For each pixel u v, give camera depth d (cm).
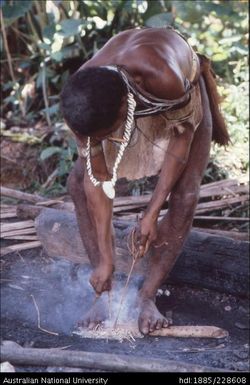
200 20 633
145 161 352
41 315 391
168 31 321
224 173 531
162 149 331
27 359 318
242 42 643
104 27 609
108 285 342
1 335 368
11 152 564
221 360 344
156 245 367
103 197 326
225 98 572
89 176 315
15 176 557
